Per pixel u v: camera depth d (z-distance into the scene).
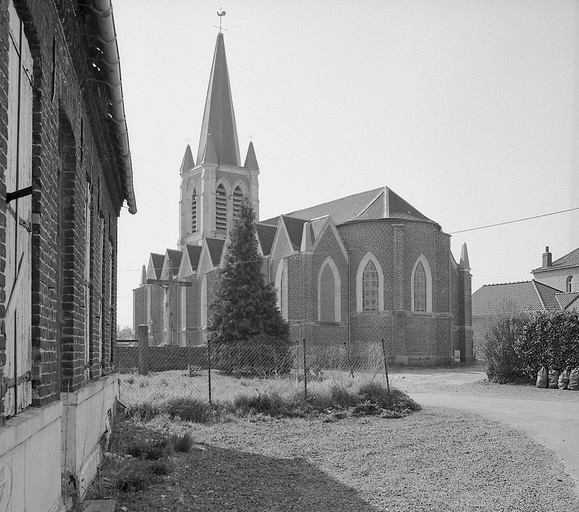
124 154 10.97
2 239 4.10
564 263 61.75
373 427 14.52
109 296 13.02
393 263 48.41
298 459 10.48
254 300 37.94
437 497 7.91
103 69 7.79
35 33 4.90
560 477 9.07
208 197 69.69
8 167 4.35
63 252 7.06
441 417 16.38
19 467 4.25
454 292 52.84
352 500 7.74
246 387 20.03
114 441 10.80
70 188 7.18
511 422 15.30
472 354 52.22
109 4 6.08
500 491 8.23
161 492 7.75
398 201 51.94
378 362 22.89
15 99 4.55
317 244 48.84
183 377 27.20
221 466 9.68
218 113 72.38
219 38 73.75
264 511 7.14
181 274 67.69
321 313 48.78
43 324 5.32
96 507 6.65
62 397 6.81
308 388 18.19
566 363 26.19
